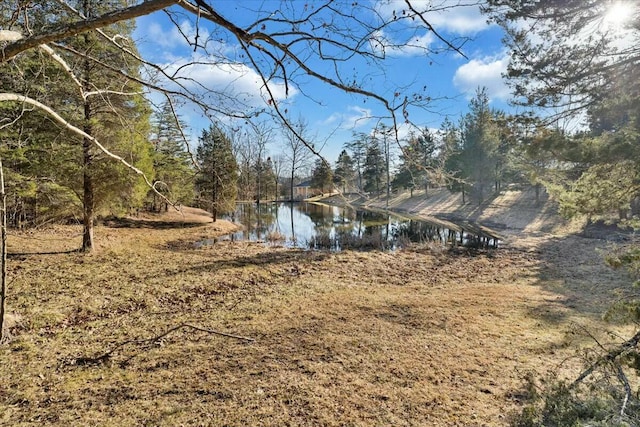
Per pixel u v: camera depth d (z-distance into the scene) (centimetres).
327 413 368
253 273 973
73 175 955
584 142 388
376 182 3653
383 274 1052
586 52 520
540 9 538
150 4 134
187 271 938
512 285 934
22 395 376
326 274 1023
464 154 2312
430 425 350
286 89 172
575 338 558
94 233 1417
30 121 778
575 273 1029
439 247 1479
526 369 459
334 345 532
